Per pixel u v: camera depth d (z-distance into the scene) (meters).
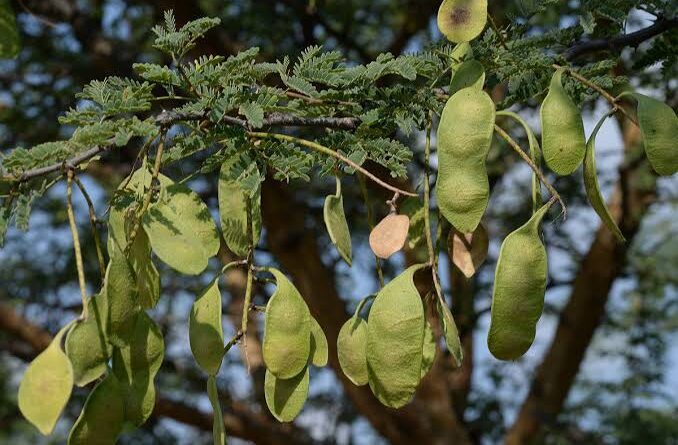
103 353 0.67
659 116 0.72
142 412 0.69
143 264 0.71
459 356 0.68
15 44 0.87
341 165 0.76
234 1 1.82
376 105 0.77
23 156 0.70
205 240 0.72
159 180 0.74
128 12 1.95
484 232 0.76
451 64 0.78
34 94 1.84
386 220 0.72
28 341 1.93
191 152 0.74
